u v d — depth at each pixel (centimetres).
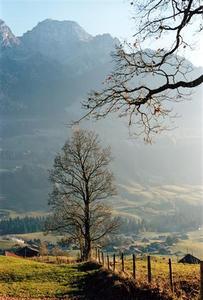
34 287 3825
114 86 1526
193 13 1465
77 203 6384
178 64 1524
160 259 6412
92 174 6400
